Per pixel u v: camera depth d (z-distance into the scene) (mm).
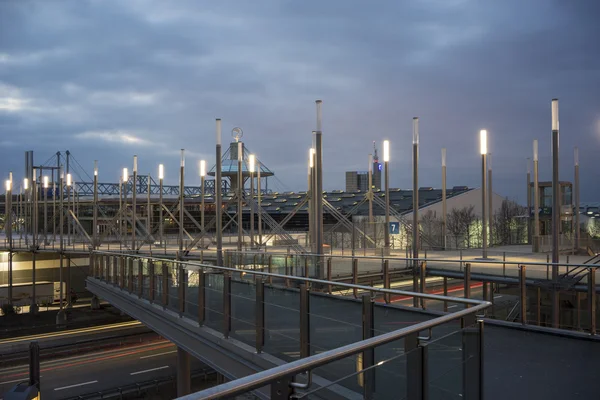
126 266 19906
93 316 54812
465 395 5082
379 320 9438
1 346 41219
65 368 36750
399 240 46719
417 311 9312
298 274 21641
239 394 2797
